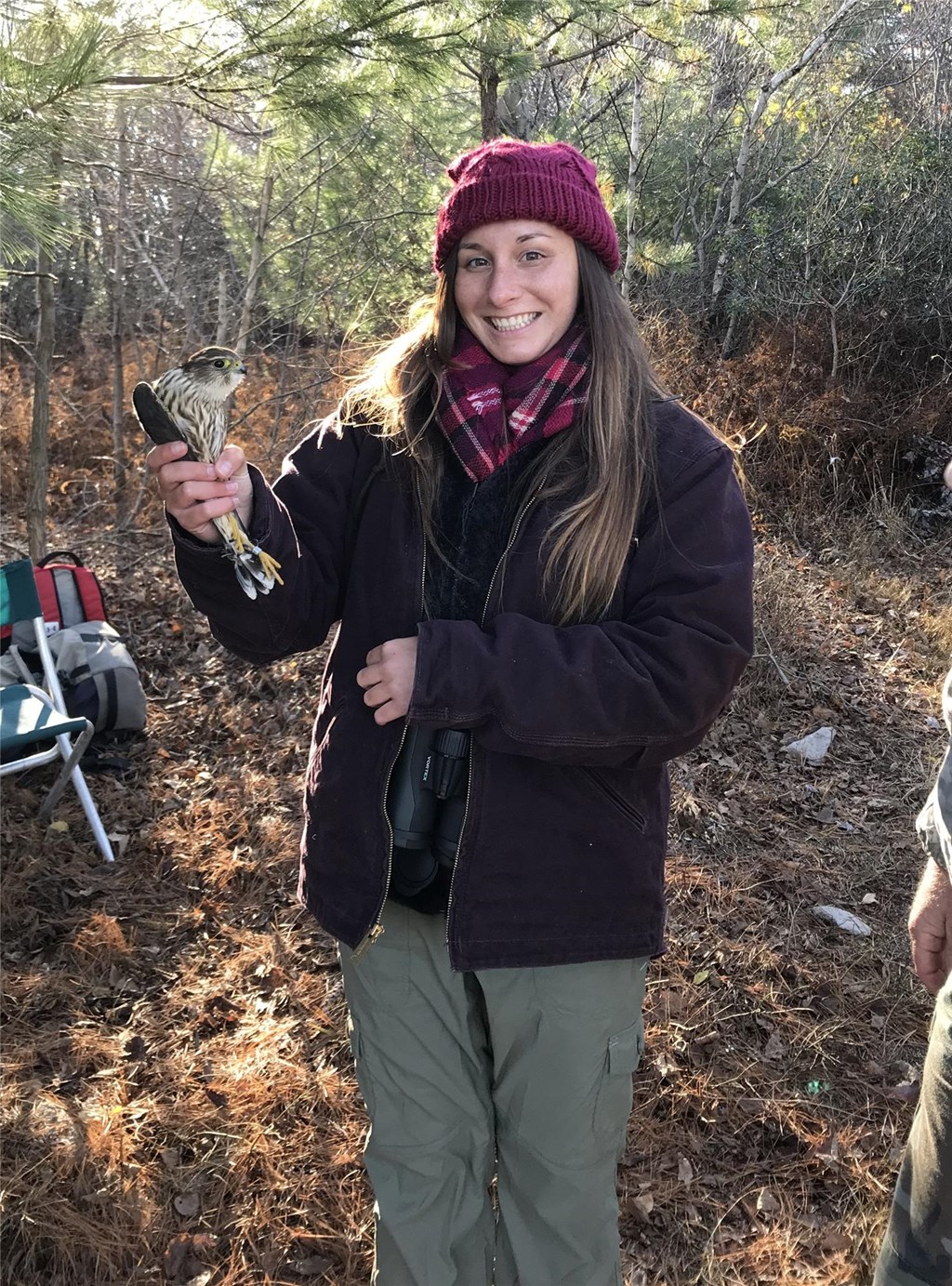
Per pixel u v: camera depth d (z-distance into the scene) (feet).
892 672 18.19
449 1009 5.42
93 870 11.72
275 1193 7.59
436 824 5.18
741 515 5.00
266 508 4.93
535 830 4.99
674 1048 9.11
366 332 22.02
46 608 14.76
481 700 4.59
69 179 9.64
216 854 12.03
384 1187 5.52
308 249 23.68
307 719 15.17
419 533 5.25
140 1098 8.39
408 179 24.93
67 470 26.73
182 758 14.47
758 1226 7.55
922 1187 4.50
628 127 34.71
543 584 4.97
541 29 19.97
